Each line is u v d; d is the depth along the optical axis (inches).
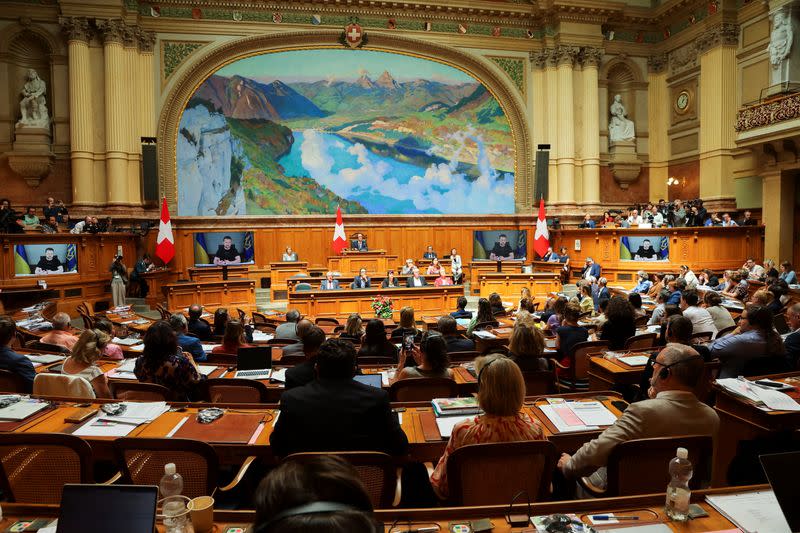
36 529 86.6
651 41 816.9
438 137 800.3
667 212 715.4
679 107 797.2
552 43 796.0
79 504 74.9
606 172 826.8
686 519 90.0
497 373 113.6
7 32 653.3
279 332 309.9
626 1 804.6
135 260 663.8
